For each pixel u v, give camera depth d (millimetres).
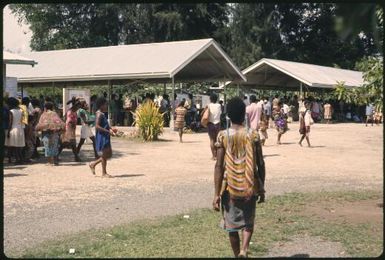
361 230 6742
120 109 30203
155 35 54406
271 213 7762
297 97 42531
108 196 9203
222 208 5145
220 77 32656
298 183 10773
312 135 24578
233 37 54531
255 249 5840
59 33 56094
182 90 44719
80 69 30703
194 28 55000
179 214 7727
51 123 13172
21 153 13672
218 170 5078
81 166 13211
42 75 31422
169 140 21312
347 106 40219
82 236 6434
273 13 53969
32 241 6203
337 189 9992
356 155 16250
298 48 58281
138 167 13148
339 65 56812
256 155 5078
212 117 14594
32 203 8523
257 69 38344
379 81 7691
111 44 56875
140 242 6148
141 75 27562
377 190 9867
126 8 52906
